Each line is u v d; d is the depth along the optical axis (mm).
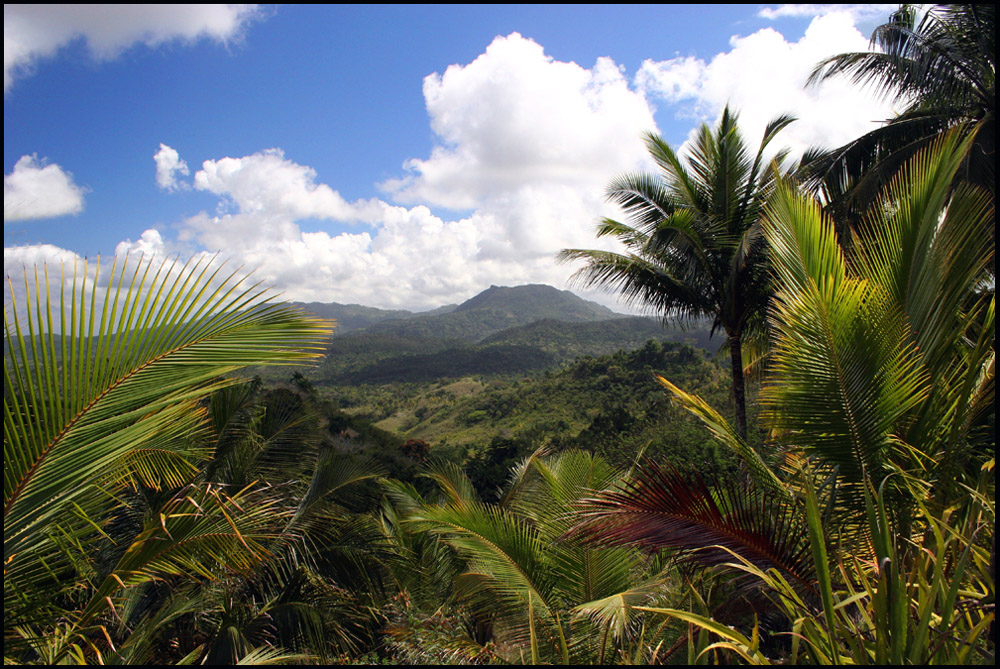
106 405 2146
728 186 9500
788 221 3578
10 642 2297
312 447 7223
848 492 3045
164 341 2205
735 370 9234
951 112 7391
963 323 3326
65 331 2055
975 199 3238
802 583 2648
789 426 3227
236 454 6516
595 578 4262
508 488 7746
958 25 7109
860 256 3764
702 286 9641
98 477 2328
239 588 5109
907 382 2908
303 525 5875
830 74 8352
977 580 2441
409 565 7270
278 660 4051
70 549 2434
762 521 2729
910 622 2176
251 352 2283
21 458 2064
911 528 2980
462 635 4453
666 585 3723
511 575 4344
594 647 3641
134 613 4184
